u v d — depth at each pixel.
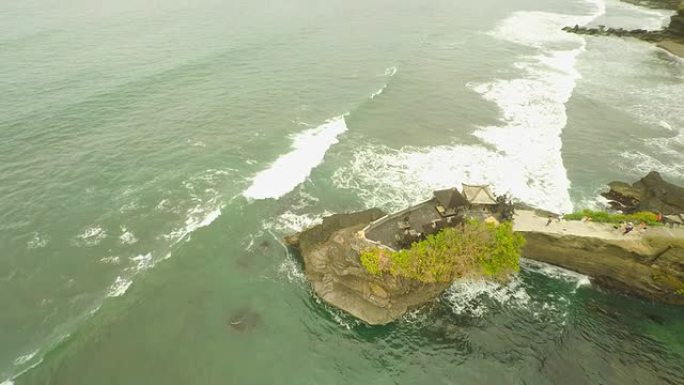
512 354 29.67
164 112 55.16
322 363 28.89
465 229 33.50
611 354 29.78
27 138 47.75
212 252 35.69
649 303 33.88
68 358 27.16
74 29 86.94
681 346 30.42
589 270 35.25
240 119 54.47
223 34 87.81
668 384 27.86
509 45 88.75
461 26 103.38
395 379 28.25
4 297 30.59
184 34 86.69
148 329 29.47
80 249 34.72
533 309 32.94
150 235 36.50
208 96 60.00
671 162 48.59
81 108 54.62
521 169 46.38
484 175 45.38
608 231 35.09
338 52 80.31
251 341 29.66
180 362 27.83
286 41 85.12
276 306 32.19
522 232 35.41
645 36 95.75
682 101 63.47
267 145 49.31
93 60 70.12
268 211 40.16
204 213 39.16
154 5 113.38
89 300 30.86
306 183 43.78
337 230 35.72
